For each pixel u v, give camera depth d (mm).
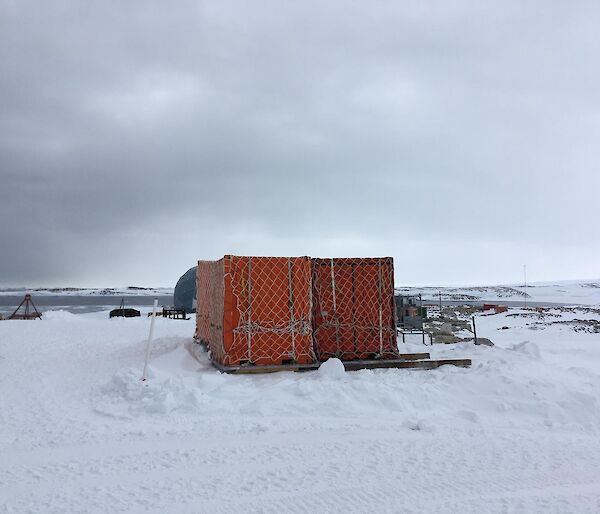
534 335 21125
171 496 4516
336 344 11148
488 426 7215
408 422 7043
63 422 7047
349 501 4430
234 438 6344
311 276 10984
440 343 14164
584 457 5789
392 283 11500
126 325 23344
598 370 11773
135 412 7531
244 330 10242
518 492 4680
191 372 10125
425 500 4465
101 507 4266
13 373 10383
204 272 13172
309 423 7062
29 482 4832
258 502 4402
